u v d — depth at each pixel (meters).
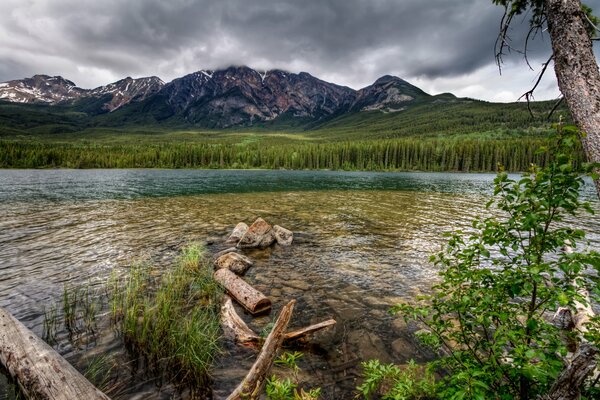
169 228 17.91
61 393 4.43
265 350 4.85
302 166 145.62
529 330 3.46
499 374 3.36
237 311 8.26
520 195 3.56
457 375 3.11
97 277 10.21
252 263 12.08
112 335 6.77
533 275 3.24
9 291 8.99
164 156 136.50
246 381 4.59
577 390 2.79
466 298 3.62
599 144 4.22
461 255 4.14
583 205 3.16
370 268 11.65
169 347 6.24
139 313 7.65
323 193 39.81
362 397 5.16
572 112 4.57
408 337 6.98
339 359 6.22
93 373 5.54
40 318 7.44
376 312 8.18
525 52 5.56
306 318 7.87
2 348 5.32
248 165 146.75
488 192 42.34
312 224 19.64
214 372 5.79
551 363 2.91
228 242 15.01
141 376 5.55
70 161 118.12
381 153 138.75
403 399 3.82
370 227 18.88
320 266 11.85
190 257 11.55
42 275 10.34
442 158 129.38
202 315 7.69
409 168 132.12
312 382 5.53
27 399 4.67
